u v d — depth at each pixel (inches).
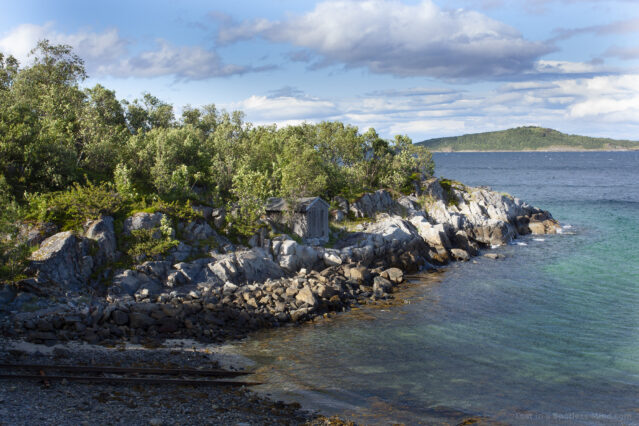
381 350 1214.3
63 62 3255.4
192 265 1685.5
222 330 1327.5
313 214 2313.0
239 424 709.3
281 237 2079.2
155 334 1237.7
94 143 2258.9
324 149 3772.1
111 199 1702.8
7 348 972.6
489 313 1558.8
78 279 1441.9
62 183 1888.5
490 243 2903.5
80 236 1530.5
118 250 1604.3
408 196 3297.2
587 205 4626.0
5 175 1796.3
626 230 3233.3
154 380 864.9
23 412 637.9
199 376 952.3
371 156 3622.0
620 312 1560.0
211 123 4407.0
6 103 2183.8
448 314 1547.7
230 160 2645.2
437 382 1016.9
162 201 1915.6
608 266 2230.6
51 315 1221.1
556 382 1034.1
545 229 3248.0
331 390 950.4
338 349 1214.9
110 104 3299.7
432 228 2608.3
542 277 2050.9
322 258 2082.9
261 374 1012.5
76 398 725.3
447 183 3592.5
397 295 1793.8
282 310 1496.1
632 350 1234.0
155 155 2405.3
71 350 1019.9
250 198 2085.4
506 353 1206.9
